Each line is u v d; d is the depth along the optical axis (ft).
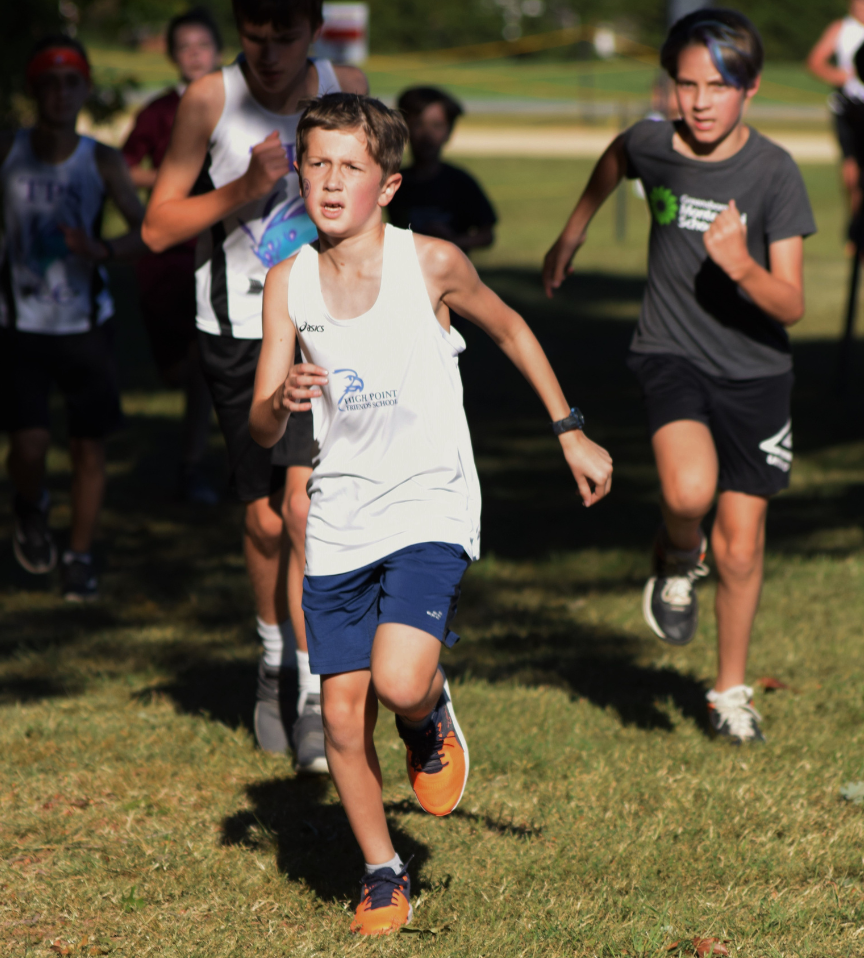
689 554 44.01
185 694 49.57
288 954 30.40
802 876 34.22
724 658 44.14
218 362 41.68
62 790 40.14
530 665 52.80
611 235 228.43
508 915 32.24
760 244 42.01
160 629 58.39
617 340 138.62
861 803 38.50
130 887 33.88
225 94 40.63
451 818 37.93
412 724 31.35
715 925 31.42
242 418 41.81
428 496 30.40
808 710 46.50
